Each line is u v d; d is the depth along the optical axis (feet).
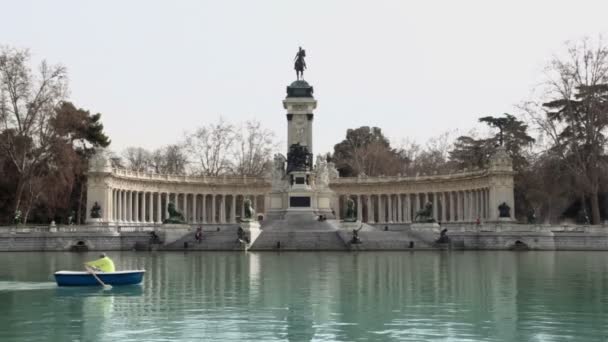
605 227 326.44
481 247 321.52
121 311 109.29
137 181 435.53
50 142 360.89
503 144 490.90
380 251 298.35
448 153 606.55
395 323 98.58
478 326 96.12
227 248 301.43
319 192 396.78
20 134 351.46
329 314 106.32
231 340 87.30
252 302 119.24
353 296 127.03
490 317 103.30
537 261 223.71
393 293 131.23
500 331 92.53
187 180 465.88
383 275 168.96
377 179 476.95
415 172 581.12
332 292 132.98
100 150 401.08
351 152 616.39
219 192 478.59
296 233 320.70
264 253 281.33
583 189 347.97
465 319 101.60
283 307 113.29
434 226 331.16
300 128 423.23
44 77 360.28
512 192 392.68
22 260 232.53
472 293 130.82
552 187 361.10
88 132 450.30
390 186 474.90
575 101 358.23
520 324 97.50
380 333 91.45
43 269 188.96
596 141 346.13
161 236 321.73
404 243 310.04
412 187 467.11
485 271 180.75
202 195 484.74
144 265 204.54
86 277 140.36
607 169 343.46
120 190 419.54
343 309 111.34
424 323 98.48
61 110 366.02
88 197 396.16
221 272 178.19
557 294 128.77
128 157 647.97
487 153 495.00
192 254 273.33
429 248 309.01
